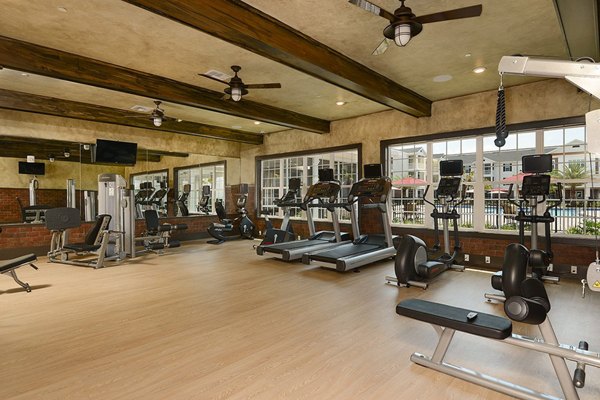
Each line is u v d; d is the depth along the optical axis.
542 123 5.29
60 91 5.66
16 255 6.57
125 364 2.56
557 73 1.73
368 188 6.15
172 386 2.27
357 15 3.41
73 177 7.46
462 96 6.04
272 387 2.26
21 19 3.47
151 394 2.18
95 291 4.45
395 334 3.11
